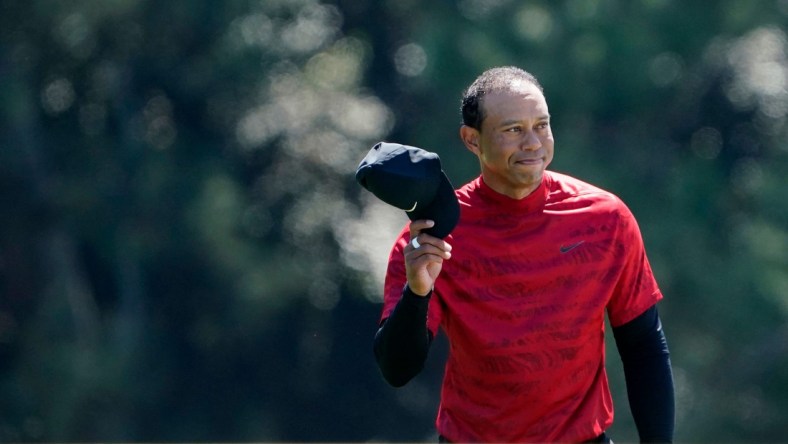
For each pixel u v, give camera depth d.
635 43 69.62
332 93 77.25
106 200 73.62
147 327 74.31
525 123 15.92
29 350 72.38
